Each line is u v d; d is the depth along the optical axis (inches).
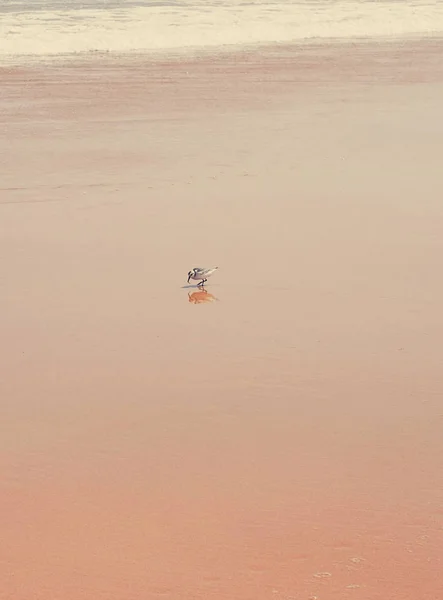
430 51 1638.8
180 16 2112.5
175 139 884.0
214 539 256.7
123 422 327.6
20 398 348.2
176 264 506.6
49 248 540.4
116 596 232.7
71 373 370.3
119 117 1015.0
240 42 1785.2
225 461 298.8
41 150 841.5
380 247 531.8
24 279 485.4
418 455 301.7
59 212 624.1
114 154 818.8
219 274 487.8
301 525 263.0
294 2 2603.3
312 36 1893.5
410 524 263.0
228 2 2642.7
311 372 367.2
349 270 491.8
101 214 617.0
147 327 417.4
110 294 461.1
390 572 241.3
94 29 1836.9
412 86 1222.9
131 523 264.8
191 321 423.5
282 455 302.5
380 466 294.8
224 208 625.6
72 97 1154.0
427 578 238.7
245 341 399.2
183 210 622.5
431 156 788.6
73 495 279.7
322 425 323.6
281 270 492.4
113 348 394.6
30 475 291.6
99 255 525.3
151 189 686.5
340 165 757.3
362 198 647.1
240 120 984.3
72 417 331.9
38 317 431.8
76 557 249.4
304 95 1153.4
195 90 1200.8
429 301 445.1
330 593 232.7
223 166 761.0
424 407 336.5
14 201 655.8
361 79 1291.8
